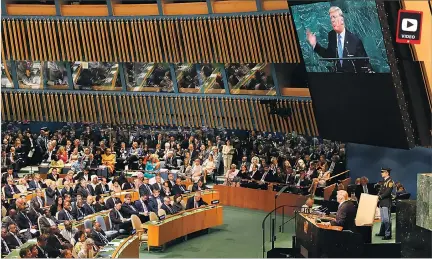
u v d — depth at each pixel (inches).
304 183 853.8
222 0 962.7
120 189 780.0
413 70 660.1
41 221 630.5
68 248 560.4
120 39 1029.8
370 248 543.8
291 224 798.5
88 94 1088.8
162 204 738.8
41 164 973.8
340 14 685.9
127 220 691.4
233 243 727.1
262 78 988.6
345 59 715.4
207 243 728.3
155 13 999.6
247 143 998.4
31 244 566.3
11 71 1091.9
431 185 516.1
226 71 1009.5
